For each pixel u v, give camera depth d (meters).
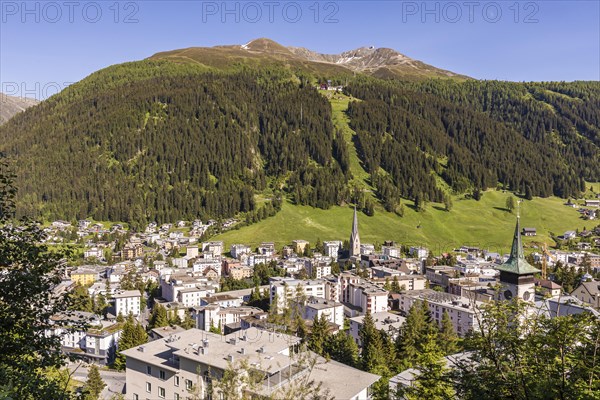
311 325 111.44
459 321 130.00
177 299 182.38
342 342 100.06
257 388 27.95
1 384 22.48
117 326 138.25
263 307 167.12
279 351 54.72
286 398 27.34
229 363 29.25
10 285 25.64
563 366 21.77
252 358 50.06
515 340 24.03
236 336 61.25
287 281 165.38
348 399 48.53
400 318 126.12
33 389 24.02
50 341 26.56
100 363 128.75
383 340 99.50
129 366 64.19
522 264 84.44
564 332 22.67
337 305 140.75
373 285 172.00
